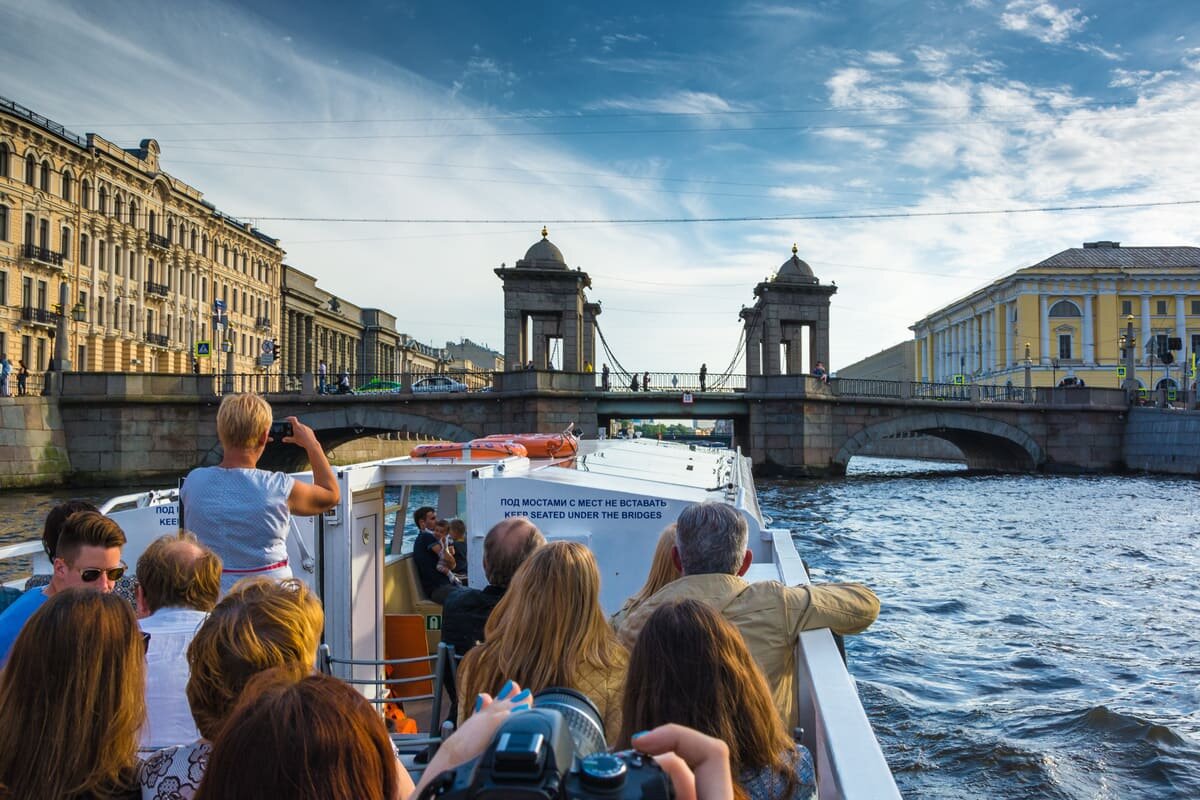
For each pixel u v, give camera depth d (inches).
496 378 1923.0
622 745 87.7
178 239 2733.8
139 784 90.4
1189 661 463.5
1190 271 3344.0
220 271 2974.9
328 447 2196.1
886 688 414.9
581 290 2154.3
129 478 1788.9
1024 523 1109.7
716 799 65.3
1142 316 3373.5
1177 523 1107.3
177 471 1835.6
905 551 879.7
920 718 370.6
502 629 114.0
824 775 110.9
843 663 111.5
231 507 160.9
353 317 4210.1
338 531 221.5
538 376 1882.4
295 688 65.2
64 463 1763.0
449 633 158.7
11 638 145.6
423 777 67.3
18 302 2101.4
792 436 1991.9
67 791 84.9
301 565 218.2
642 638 89.0
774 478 1964.8
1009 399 2261.3
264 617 94.5
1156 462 2082.9
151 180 2568.9
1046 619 572.4
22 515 1225.4
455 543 322.7
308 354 3673.7
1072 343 3405.5
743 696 86.0
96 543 146.3
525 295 2030.0
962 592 666.8
